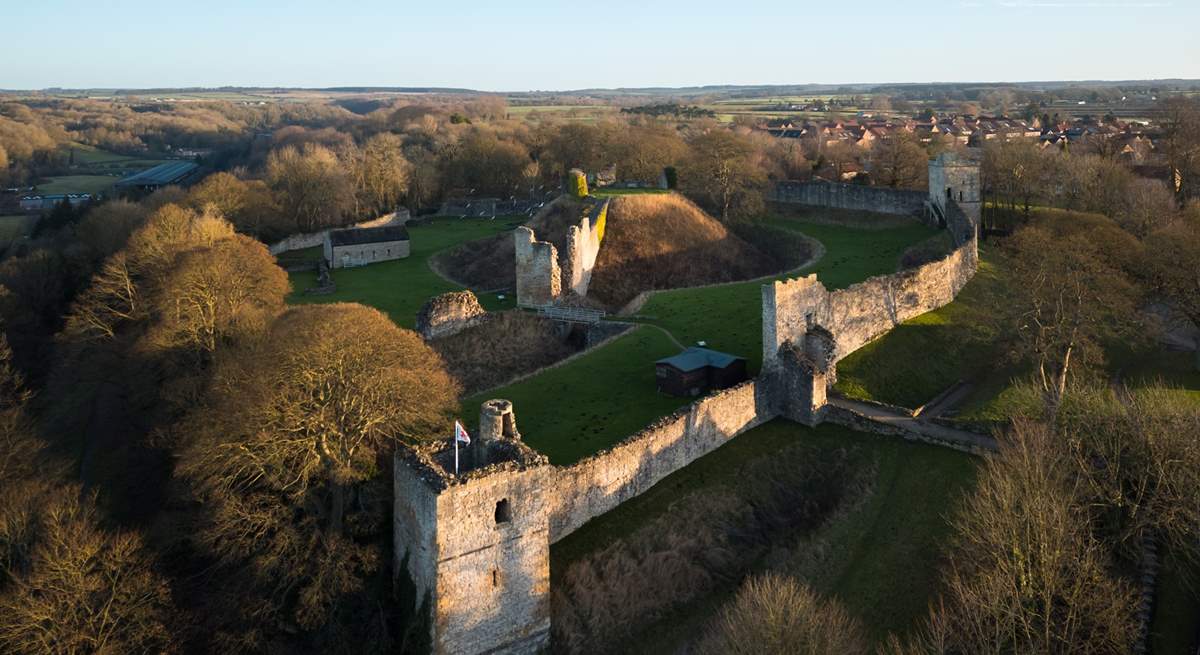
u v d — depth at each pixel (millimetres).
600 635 39688
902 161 121812
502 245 105250
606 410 55312
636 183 126812
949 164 96250
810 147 171625
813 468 51656
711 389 58656
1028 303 63125
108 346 74562
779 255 102250
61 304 97125
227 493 41906
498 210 153875
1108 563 38438
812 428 55375
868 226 106500
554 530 42781
